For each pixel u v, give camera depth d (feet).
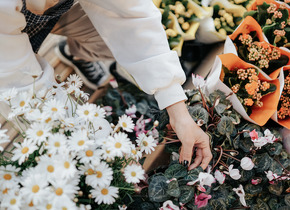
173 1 4.87
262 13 3.98
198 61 5.10
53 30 4.33
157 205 2.99
